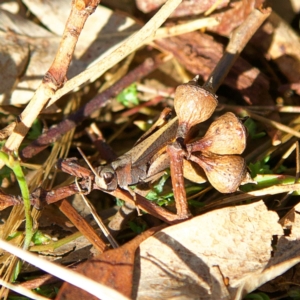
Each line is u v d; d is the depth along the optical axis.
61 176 0.19
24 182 0.15
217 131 0.15
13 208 0.16
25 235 0.16
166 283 0.14
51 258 0.16
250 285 0.14
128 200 0.15
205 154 0.15
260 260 0.14
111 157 0.19
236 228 0.15
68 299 0.14
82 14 0.14
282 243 0.15
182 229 0.15
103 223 0.16
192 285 0.14
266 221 0.15
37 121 0.19
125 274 0.14
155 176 0.16
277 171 0.18
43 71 0.19
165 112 0.17
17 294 0.15
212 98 0.15
